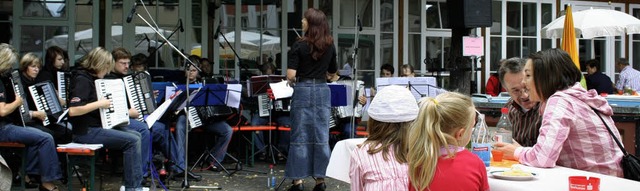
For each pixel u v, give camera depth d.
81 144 5.01
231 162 7.50
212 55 9.48
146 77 5.59
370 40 10.18
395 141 2.47
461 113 2.28
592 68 9.36
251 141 7.51
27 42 9.04
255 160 7.66
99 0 9.12
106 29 9.12
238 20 9.60
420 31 10.34
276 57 9.77
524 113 3.49
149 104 5.58
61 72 6.22
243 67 8.78
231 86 6.30
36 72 5.60
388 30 10.24
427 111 2.30
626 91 8.56
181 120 6.33
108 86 5.12
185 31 9.37
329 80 7.02
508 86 3.47
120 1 9.17
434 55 10.41
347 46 10.05
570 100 2.83
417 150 2.28
